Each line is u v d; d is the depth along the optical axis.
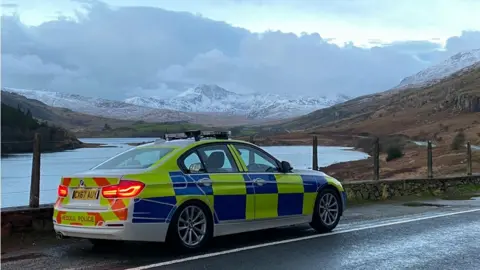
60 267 9.48
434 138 103.31
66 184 10.11
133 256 10.04
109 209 9.62
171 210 9.90
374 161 17.64
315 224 11.80
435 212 14.73
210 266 9.51
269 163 11.38
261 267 9.49
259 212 10.91
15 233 11.01
